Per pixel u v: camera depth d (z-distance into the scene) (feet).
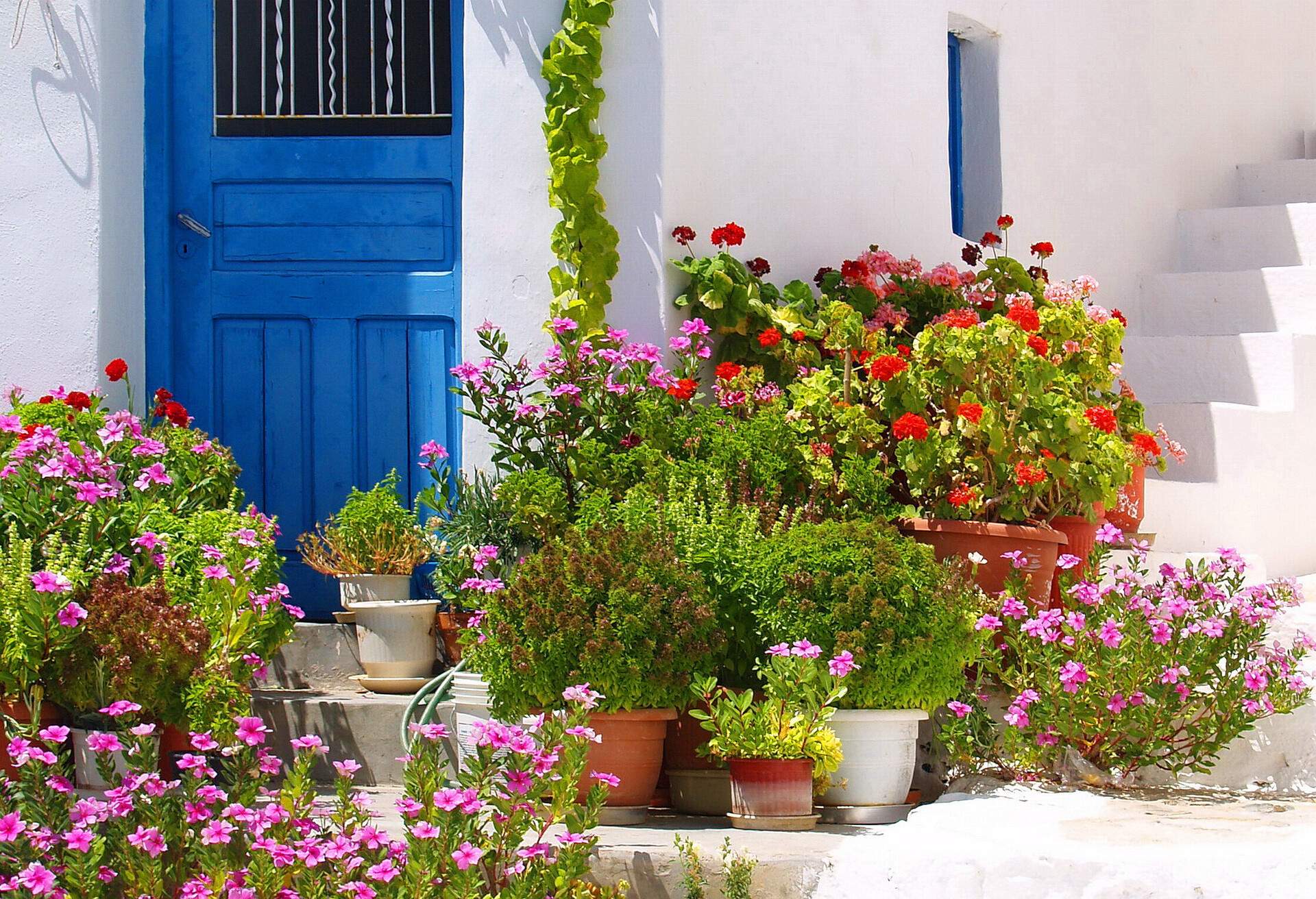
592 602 14.35
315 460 20.49
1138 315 26.81
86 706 13.97
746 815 13.82
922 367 17.92
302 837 11.79
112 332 19.89
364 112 20.51
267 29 20.62
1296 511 23.61
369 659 17.92
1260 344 23.86
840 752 13.83
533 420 18.34
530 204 19.58
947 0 23.59
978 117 24.77
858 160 22.03
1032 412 17.57
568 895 11.91
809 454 17.60
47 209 19.72
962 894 12.23
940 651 14.42
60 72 19.79
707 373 19.74
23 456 14.84
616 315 19.39
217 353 20.54
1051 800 14.62
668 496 16.58
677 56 19.80
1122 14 27.04
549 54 19.49
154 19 20.56
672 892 12.67
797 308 19.79
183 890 11.18
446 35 20.44
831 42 21.74
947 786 16.03
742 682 15.11
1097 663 15.47
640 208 19.45
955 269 21.62
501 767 13.44
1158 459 19.36
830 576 14.52
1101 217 26.27
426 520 20.21
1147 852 12.26
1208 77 28.68
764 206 20.74
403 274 20.45
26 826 11.16
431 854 11.22
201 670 13.79
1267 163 28.73
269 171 20.57
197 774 11.94
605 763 14.21
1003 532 16.94
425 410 20.36
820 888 12.62
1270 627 17.79
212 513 15.58
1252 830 13.20
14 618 13.51
